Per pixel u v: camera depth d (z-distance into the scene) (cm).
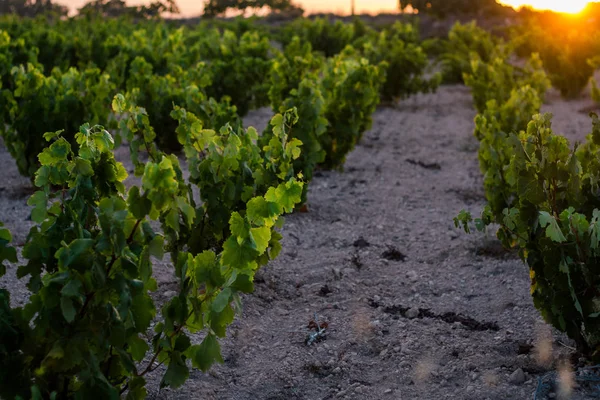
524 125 775
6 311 244
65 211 269
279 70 862
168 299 427
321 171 799
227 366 359
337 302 441
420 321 414
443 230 593
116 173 290
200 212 420
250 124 1081
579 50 1293
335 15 4975
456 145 955
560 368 344
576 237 321
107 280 235
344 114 775
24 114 654
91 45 1368
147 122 443
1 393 237
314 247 551
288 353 372
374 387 342
